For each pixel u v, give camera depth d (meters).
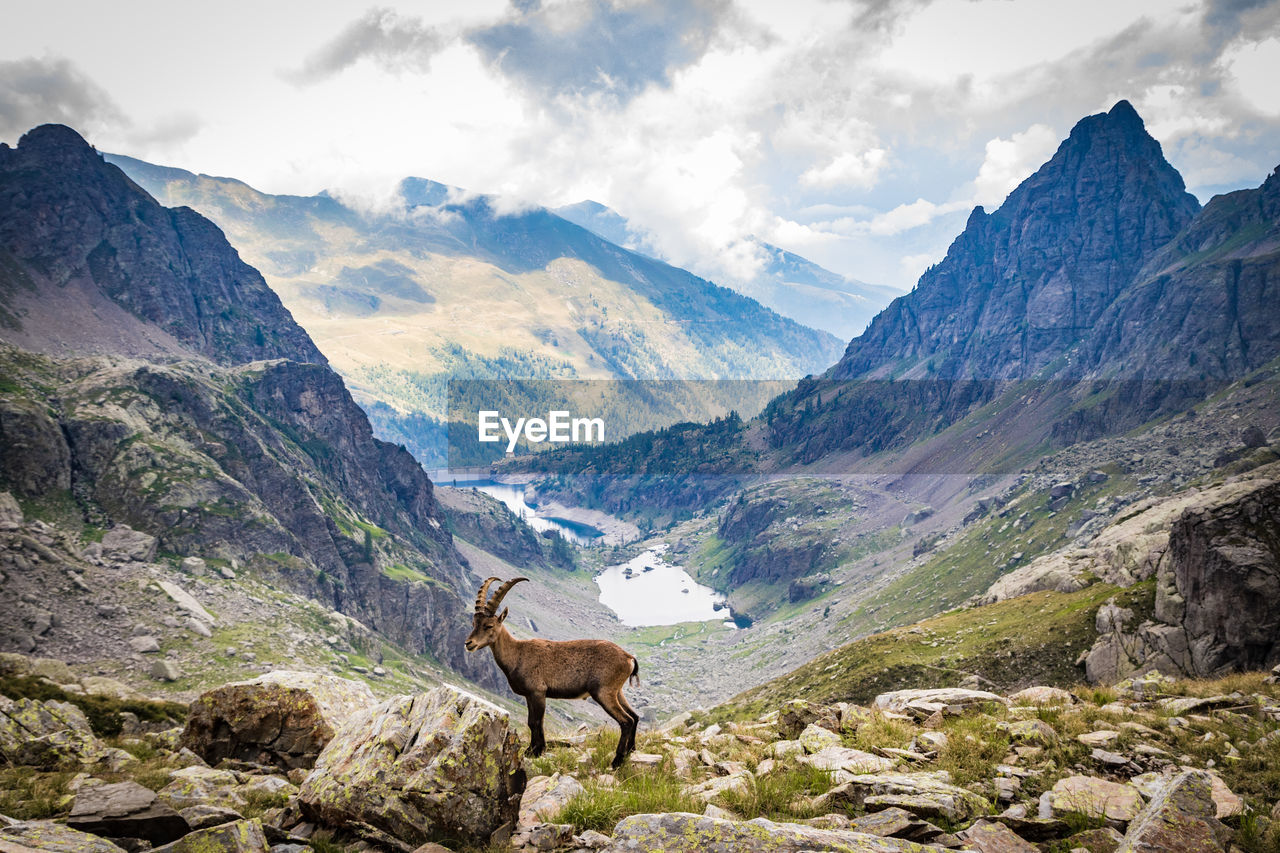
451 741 12.58
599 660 15.97
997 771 15.01
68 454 190.75
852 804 13.26
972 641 118.75
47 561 152.75
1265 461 171.00
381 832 12.03
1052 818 12.38
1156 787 13.30
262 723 20.00
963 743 16.45
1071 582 123.62
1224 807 12.62
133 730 35.66
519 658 16.09
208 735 20.11
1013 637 112.38
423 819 12.02
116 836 11.22
